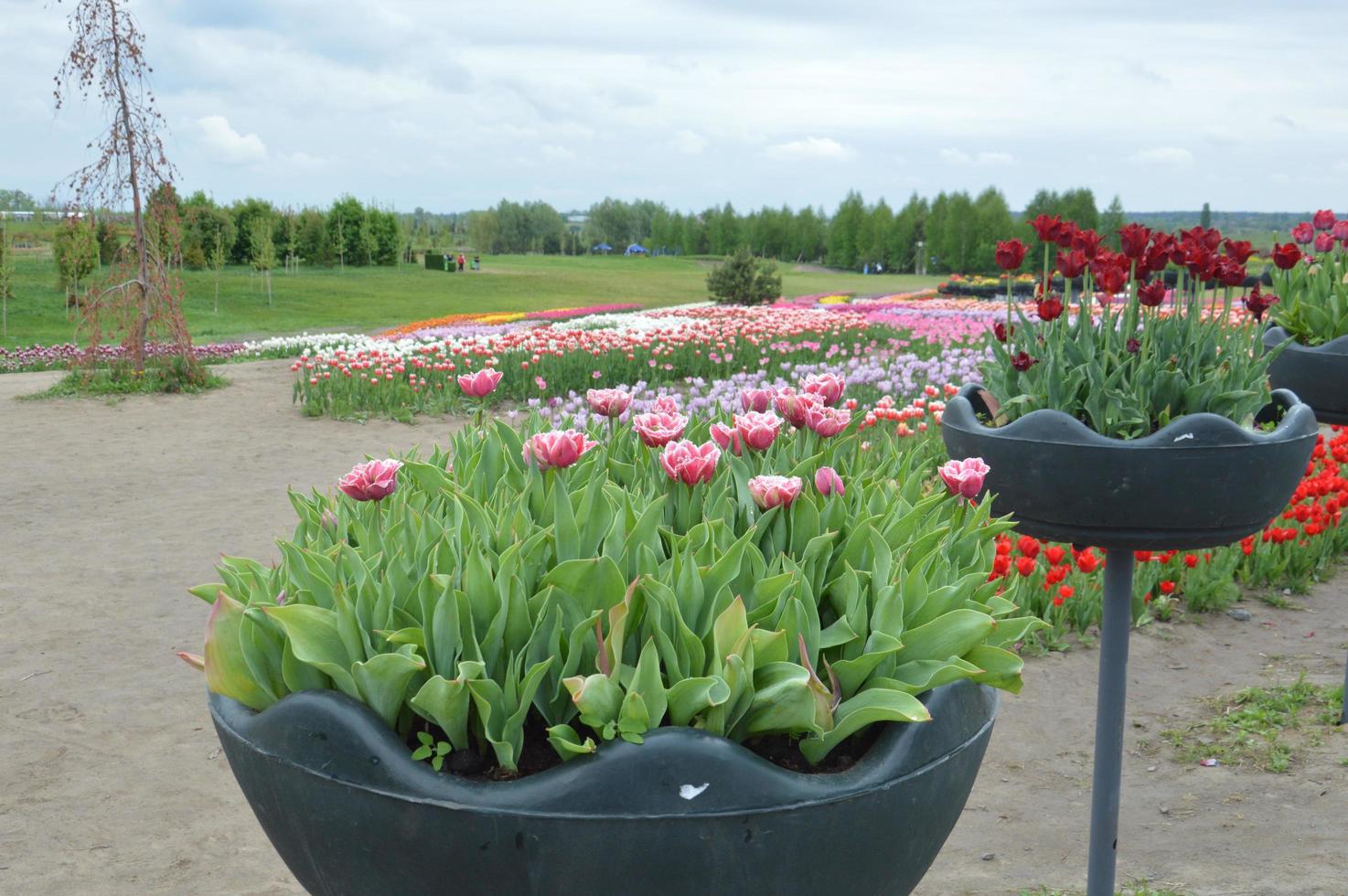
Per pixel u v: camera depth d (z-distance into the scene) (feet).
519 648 5.77
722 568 5.96
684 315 83.87
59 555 23.08
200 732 14.96
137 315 44.80
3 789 13.23
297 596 6.02
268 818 5.90
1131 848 11.78
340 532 7.26
